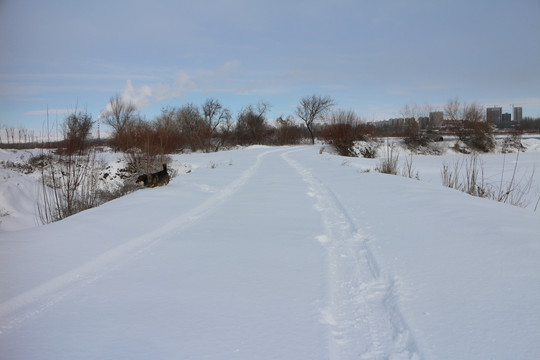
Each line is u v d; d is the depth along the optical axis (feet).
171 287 12.31
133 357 8.23
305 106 233.35
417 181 35.53
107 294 11.77
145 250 16.47
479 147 146.82
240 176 48.93
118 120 134.82
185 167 69.97
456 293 10.84
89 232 18.99
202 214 24.26
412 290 11.30
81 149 35.22
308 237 18.35
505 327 8.81
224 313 10.39
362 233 18.47
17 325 9.82
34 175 55.67
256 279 12.93
